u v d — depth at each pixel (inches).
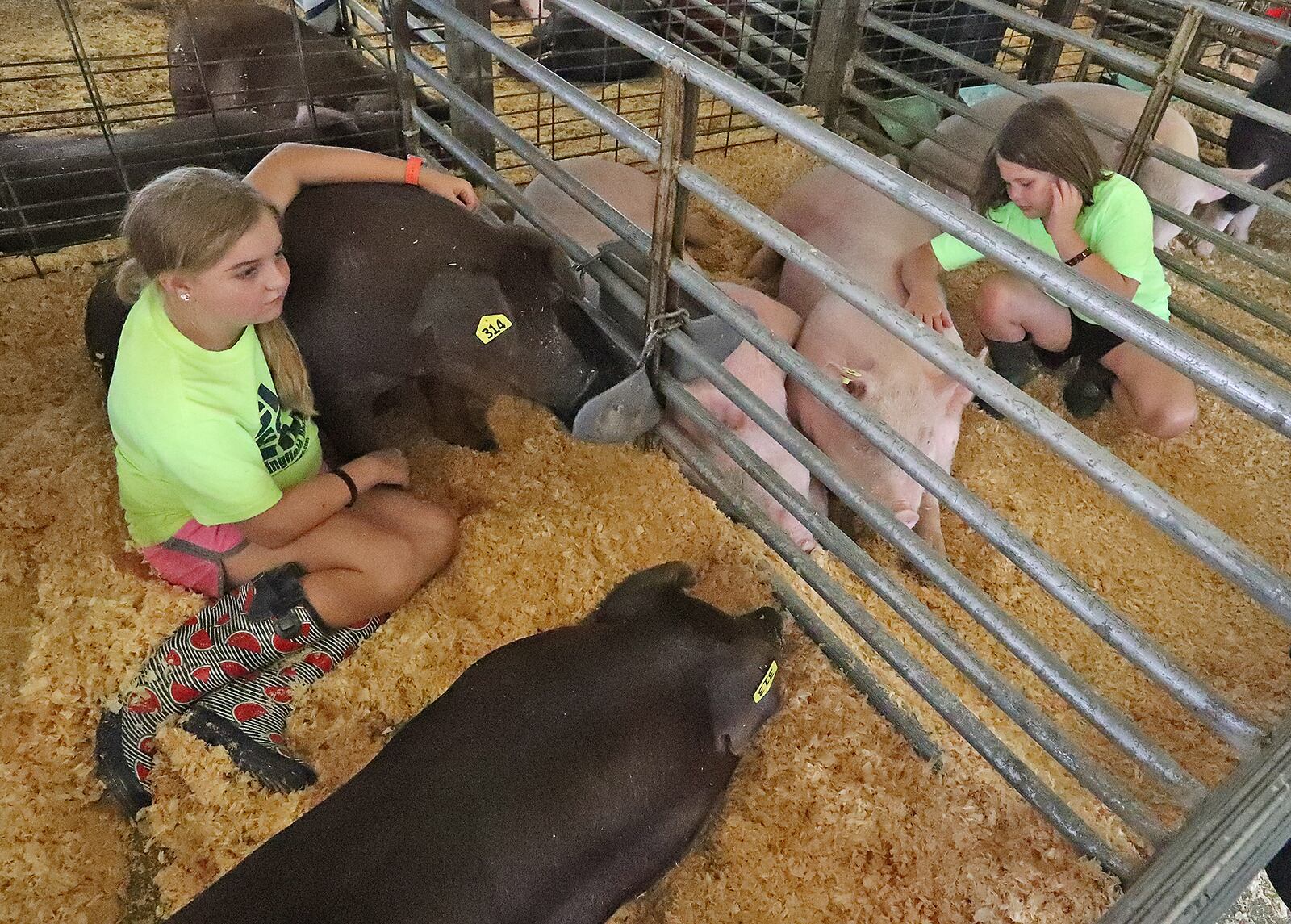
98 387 91.4
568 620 75.0
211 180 57.8
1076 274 46.1
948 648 64.9
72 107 143.3
